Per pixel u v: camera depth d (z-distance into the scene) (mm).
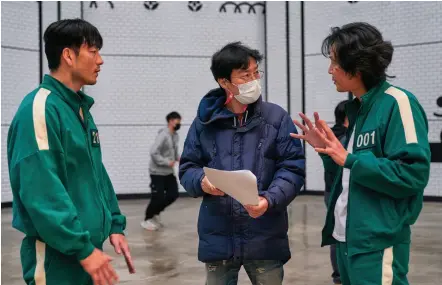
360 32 2252
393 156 2164
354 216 2262
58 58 2242
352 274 2285
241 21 13312
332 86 12805
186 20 13055
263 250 2598
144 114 12867
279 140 2646
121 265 5934
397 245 2248
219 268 2713
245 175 2150
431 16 11531
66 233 1961
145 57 12852
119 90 12719
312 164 13055
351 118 2465
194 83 13141
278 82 13281
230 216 2598
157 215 8594
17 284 5141
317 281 5180
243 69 2539
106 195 2467
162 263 6031
